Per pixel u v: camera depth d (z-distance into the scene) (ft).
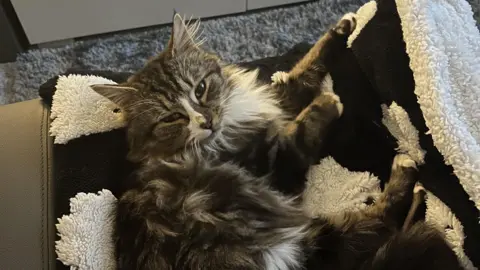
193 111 1.79
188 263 1.59
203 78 1.84
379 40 1.82
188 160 1.77
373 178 1.88
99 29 3.11
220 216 1.67
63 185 1.73
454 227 1.59
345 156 1.92
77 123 1.82
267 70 2.21
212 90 1.85
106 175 1.80
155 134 1.82
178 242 1.60
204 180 1.73
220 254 1.60
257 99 1.94
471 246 1.55
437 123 1.60
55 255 1.56
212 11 3.15
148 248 1.61
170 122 1.81
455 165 1.56
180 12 3.09
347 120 1.93
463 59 1.66
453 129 1.57
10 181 1.64
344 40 1.98
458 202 1.60
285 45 3.10
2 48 3.07
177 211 1.65
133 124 1.82
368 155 1.91
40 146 1.74
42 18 2.95
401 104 1.74
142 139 1.82
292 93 2.03
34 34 3.04
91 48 3.16
